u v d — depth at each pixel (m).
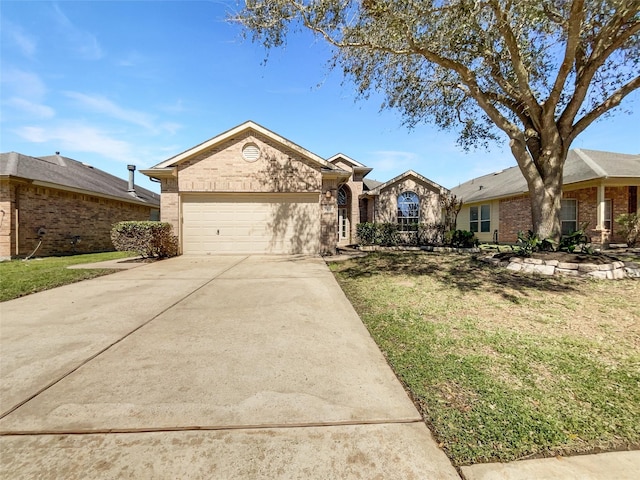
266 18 6.54
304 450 1.74
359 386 2.40
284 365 2.74
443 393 2.30
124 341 3.27
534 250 7.34
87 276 6.80
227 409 2.10
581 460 1.67
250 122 10.41
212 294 5.26
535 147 7.80
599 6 5.58
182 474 1.56
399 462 1.65
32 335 3.43
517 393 2.29
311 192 10.88
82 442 1.79
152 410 2.08
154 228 9.35
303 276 6.86
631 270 6.29
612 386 2.39
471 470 1.60
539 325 3.75
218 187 10.56
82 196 13.57
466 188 24.55
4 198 10.39
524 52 7.73
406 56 7.38
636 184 11.88
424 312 4.27
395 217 15.53
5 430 1.88
